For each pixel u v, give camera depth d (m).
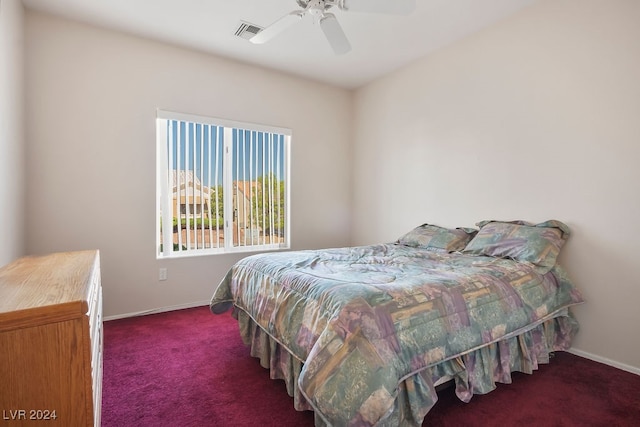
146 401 1.67
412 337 1.34
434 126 3.20
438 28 2.73
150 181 2.97
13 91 2.15
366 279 1.67
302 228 3.92
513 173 2.56
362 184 4.12
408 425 1.32
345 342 1.23
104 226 2.79
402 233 3.57
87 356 0.77
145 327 2.67
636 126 1.94
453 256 2.38
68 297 0.81
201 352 2.24
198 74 3.16
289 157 3.80
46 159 2.55
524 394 1.73
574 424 1.49
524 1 2.37
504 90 2.61
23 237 2.41
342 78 3.83
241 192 3.51
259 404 1.66
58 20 2.56
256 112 3.51
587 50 2.14
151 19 2.60
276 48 3.08
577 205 2.20
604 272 2.08
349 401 1.15
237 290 2.25
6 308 0.72
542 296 1.95
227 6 2.42
